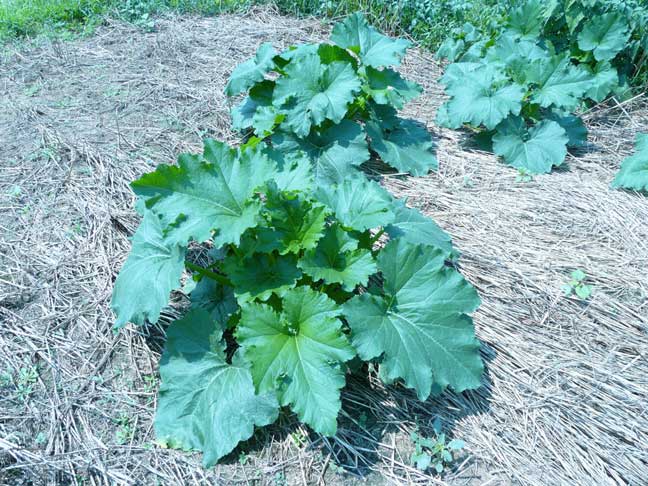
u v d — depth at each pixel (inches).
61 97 84.0
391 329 45.0
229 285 52.1
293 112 67.1
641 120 85.1
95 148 73.1
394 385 48.6
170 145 75.4
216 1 112.4
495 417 46.8
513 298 56.1
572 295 56.2
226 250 56.9
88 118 79.5
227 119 80.8
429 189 70.1
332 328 42.3
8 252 58.9
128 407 46.7
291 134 69.9
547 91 76.7
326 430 39.4
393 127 75.8
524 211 66.4
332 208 50.8
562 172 73.7
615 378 49.3
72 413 45.7
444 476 43.1
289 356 42.0
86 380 48.2
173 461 43.2
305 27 107.3
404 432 45.8
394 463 43.8
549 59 76.7
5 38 98.2
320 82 67.8
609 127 83.7
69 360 49.6
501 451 44.6
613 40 84.4
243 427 43.4
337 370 41.4
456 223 64.7
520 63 78.4
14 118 78.5
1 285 55.3
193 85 88.1
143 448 43.8
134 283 47.6
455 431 45.8
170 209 45.9
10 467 41.1
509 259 60.1
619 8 89.0
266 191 46.1
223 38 101.6
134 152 73.2
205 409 44.7
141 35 101.8
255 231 47.4
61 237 60.9
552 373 49.7
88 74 89.9
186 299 54.9
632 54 88.7
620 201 68.1
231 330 51.9
